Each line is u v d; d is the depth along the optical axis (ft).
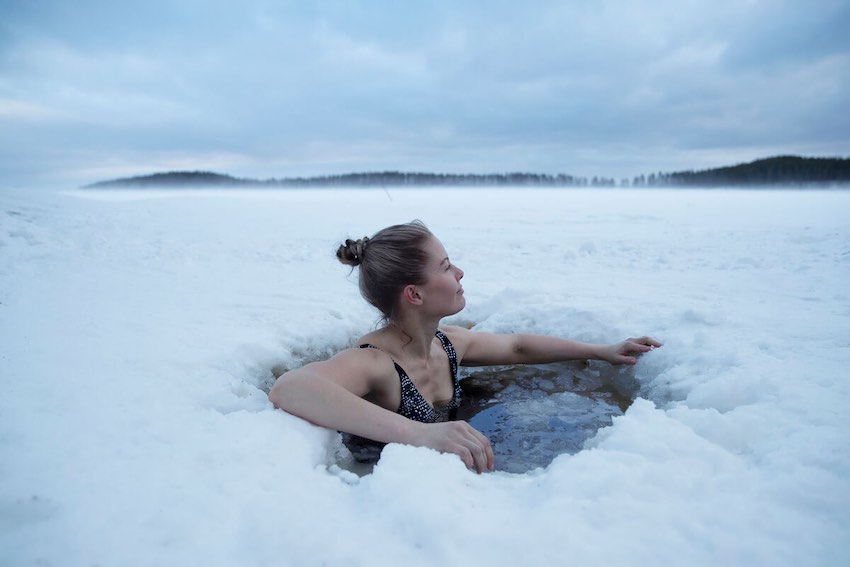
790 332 9.31
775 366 7.41
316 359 10.62
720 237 26.50
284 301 13.75
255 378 9.14
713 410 5.82
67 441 5.37
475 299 13.87
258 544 3.96
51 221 29.25
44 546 3.87
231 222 38.47
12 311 11.49
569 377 9.74
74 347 8.87
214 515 4.29
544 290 14.39
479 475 5.32
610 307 11.67
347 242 7.80
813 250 20.57
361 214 49.26
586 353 9.21
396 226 7.58
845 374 7.01
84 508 4.29
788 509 4.21
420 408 7.37
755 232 28.22
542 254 22.29
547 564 3.71
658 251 22.04
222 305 13.14
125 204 48.73
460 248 24.13
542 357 9.34
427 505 4.24
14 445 5.25
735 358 7.89
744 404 6.55
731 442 5.47
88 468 4.90
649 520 4.10
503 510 4.41
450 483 4.74
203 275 17.71
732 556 3.74
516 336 9.43
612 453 5.01
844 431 5.29
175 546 3.94
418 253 7.23
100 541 3.94
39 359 8.11
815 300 12.51
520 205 69.82
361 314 12.71
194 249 23.20
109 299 13.33
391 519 4.19
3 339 9.21
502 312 12.52
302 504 4.49
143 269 18.42
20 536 3.99
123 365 8.07
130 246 23.16
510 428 7.66
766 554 3.74
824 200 71.36
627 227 34.40
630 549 3.83
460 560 3.73
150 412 6.30
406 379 7.30
